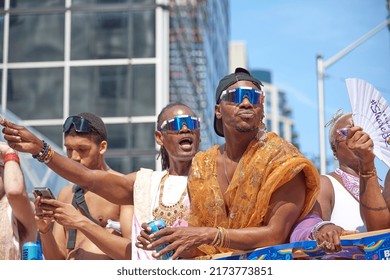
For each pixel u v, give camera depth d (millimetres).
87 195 5395
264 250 4250
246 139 4488
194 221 4535
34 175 9773
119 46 15133
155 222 4297
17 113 14953
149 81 14930
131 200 5070
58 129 14852
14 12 15336
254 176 4348
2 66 15172
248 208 4348
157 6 15156
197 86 20422
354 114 4371
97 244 4910
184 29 18969
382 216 4316
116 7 15289
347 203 5031
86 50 15125
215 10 27719
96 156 5465
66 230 5410
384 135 4352
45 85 15055
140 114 14789
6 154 4980
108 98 14914
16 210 4871
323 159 11180
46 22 15305
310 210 4488
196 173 4578
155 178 5141
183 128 5242
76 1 15359
